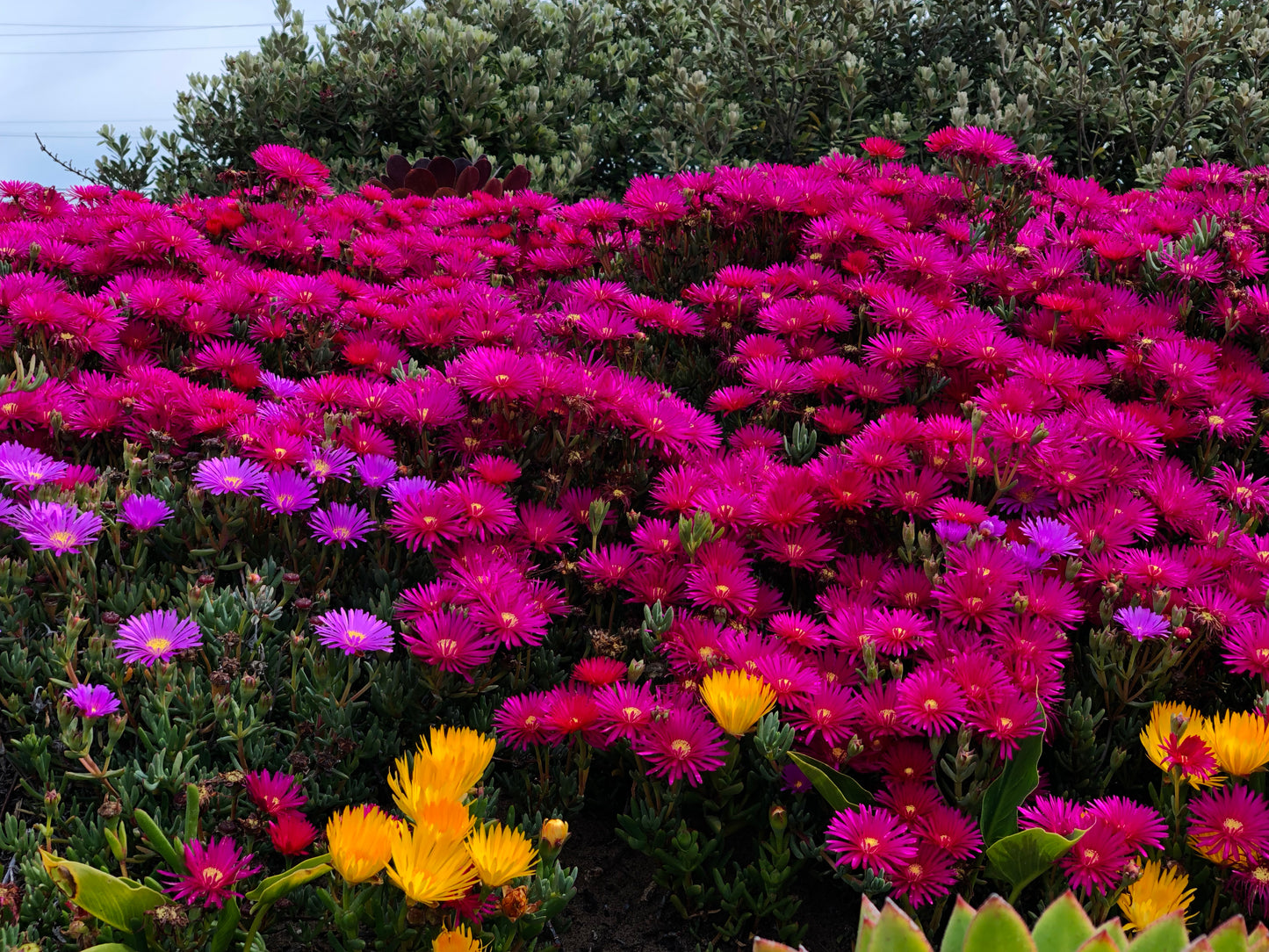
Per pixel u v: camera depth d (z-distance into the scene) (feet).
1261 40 23.24
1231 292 10.44
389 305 11.62
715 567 7.20
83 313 9.70
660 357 11.80
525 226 15.47
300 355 10.98
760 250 13.25
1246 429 9.48
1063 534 7.06
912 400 10.18
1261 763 5.71
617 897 6.53
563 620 7.91
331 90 29.14
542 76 32.40
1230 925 4.05
